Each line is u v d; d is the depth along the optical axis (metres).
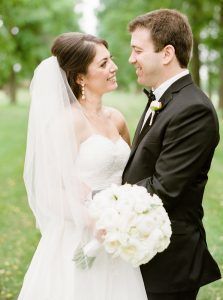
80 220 2.64
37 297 2.74
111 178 2.87
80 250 2.61
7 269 4.87
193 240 2.61
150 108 2.57
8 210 6.98
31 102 2.82
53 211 2.75
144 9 16.62
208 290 4.15
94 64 2.87
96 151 2.78
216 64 23.45
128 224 2.33
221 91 19.28
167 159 2.46
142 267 2.69
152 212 2.36
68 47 2.83
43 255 2.78
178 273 2.60
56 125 2.71
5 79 27.45
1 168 9.94
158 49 2.55
